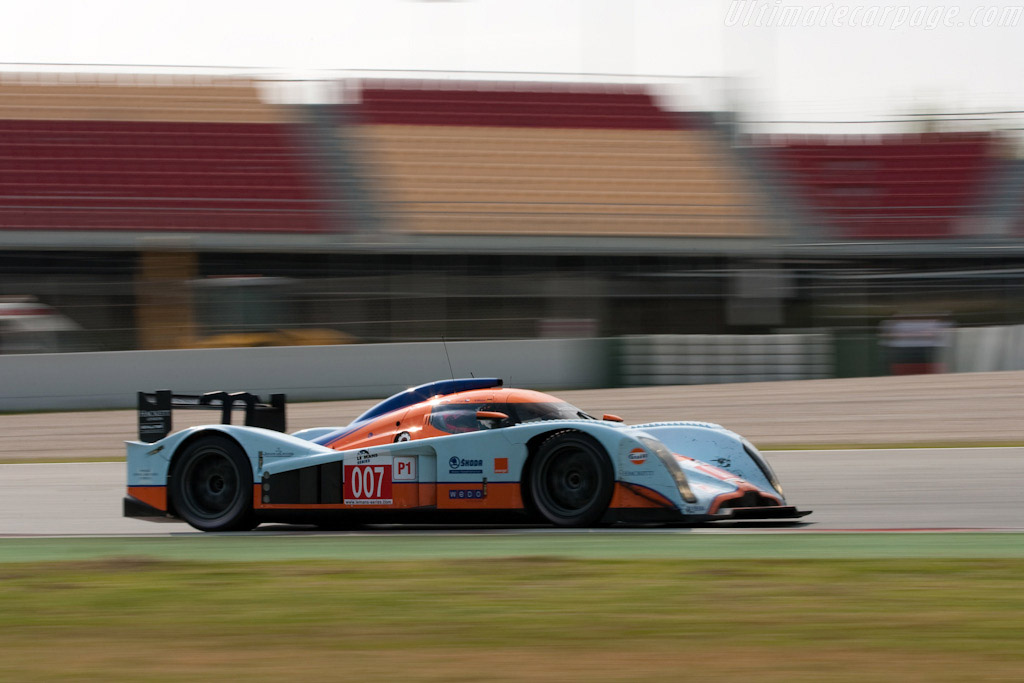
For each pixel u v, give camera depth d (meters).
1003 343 63.00
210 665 11.87
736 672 11.23
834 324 71.88
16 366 57.06
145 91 87.69
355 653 12.31
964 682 10.71
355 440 23.45
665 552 18.67
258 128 85.38
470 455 21.28
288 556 19.47
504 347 59.62
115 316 66.31
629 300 71.75
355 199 77.88
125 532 23.81
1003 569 16.88
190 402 24.84
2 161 77.50
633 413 49.62
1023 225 78.38
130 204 74.88
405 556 19.05
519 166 84.19
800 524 22.55
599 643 12.57
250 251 69.62
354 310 68.62
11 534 23.66
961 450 36.16
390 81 92.62
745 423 46.16
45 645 12.95
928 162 86.19
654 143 89.00
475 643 12.69
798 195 82.81
